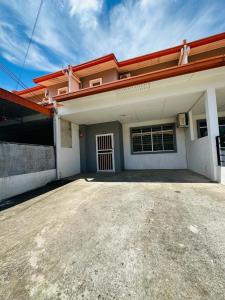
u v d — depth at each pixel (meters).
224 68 4.48
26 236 2.21
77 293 1.27
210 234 2.03
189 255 1.65
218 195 3.53
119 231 2.21
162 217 2.58
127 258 1.65
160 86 5.25
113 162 8.38
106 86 5.20
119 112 6.84
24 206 3.53
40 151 5.76
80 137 8.73
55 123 6.72
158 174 6.70
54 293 1.28
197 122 7.90
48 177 6.08
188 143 7.57
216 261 1.55
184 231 2.13
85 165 8.59
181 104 6.15
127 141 9.18
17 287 1.36
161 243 1.88
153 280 1.35
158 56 7.70
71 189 4.82
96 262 1.62
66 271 1.52
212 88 4.75
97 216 2.75
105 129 8.59
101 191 4.36
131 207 3.08
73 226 2.43
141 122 8.93
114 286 1.32
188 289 1.25
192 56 7.54
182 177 5.69
